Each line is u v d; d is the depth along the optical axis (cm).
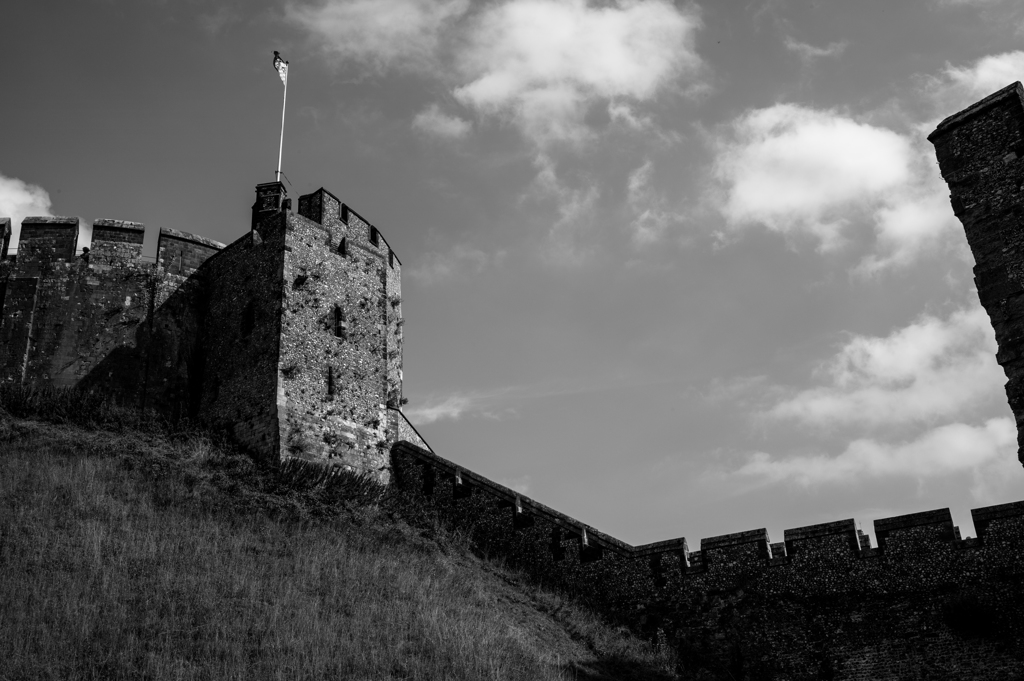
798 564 3188
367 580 3098
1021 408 2416
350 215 4769
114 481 3447
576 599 3469
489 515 3816
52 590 2619
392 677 2517
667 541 3428
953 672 2858
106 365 4316
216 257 4659
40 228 4516
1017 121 2652
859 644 3011
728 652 3169
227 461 3797
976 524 2991
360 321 4425
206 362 4428
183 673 2370
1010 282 2531
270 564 3070
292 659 2500
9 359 4247
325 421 4072
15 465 3425
